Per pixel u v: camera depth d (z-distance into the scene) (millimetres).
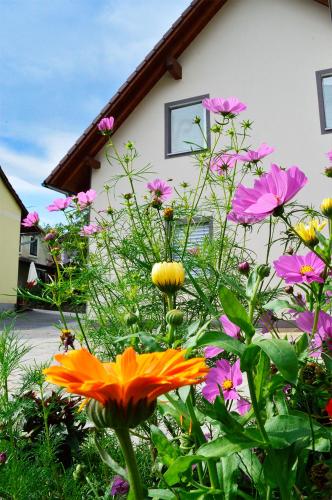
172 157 8234
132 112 8617
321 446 697
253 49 8109
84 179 8812
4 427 1296
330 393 774
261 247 6039
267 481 672
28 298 1578
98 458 1402
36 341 4488
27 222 2059
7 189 15945
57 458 1395
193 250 1807
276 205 772
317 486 696
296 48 7840
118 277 1608
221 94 8156
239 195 809
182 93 8453
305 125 7539
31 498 1166
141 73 8227
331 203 821
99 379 485
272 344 550
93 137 8352
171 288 774
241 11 8297
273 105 7758
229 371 916
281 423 666
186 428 755
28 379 1318
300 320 858
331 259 861
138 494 511
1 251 15648
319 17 7809
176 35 8188
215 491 689
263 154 1764
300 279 831
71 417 1535
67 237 1992
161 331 1130
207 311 1352
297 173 770
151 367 494
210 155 2037
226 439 642
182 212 1912
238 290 796
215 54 8344
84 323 1640
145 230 1740
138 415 472
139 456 1232
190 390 707
